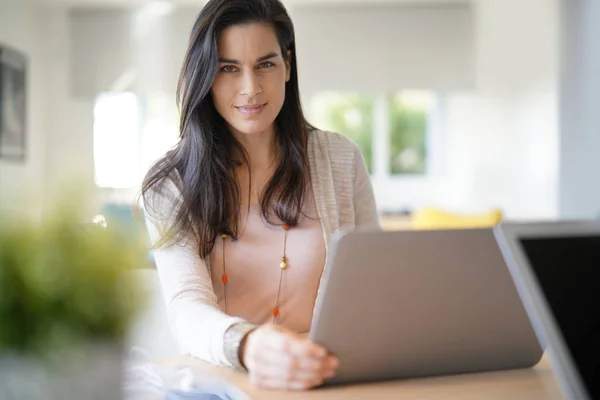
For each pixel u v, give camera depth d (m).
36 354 0.53
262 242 1.37
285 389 0.91
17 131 5.01
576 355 0.71
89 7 5.55
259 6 1.27
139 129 5.63
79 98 5.57
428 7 5.52
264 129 1.32
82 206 0.55
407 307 0.89
